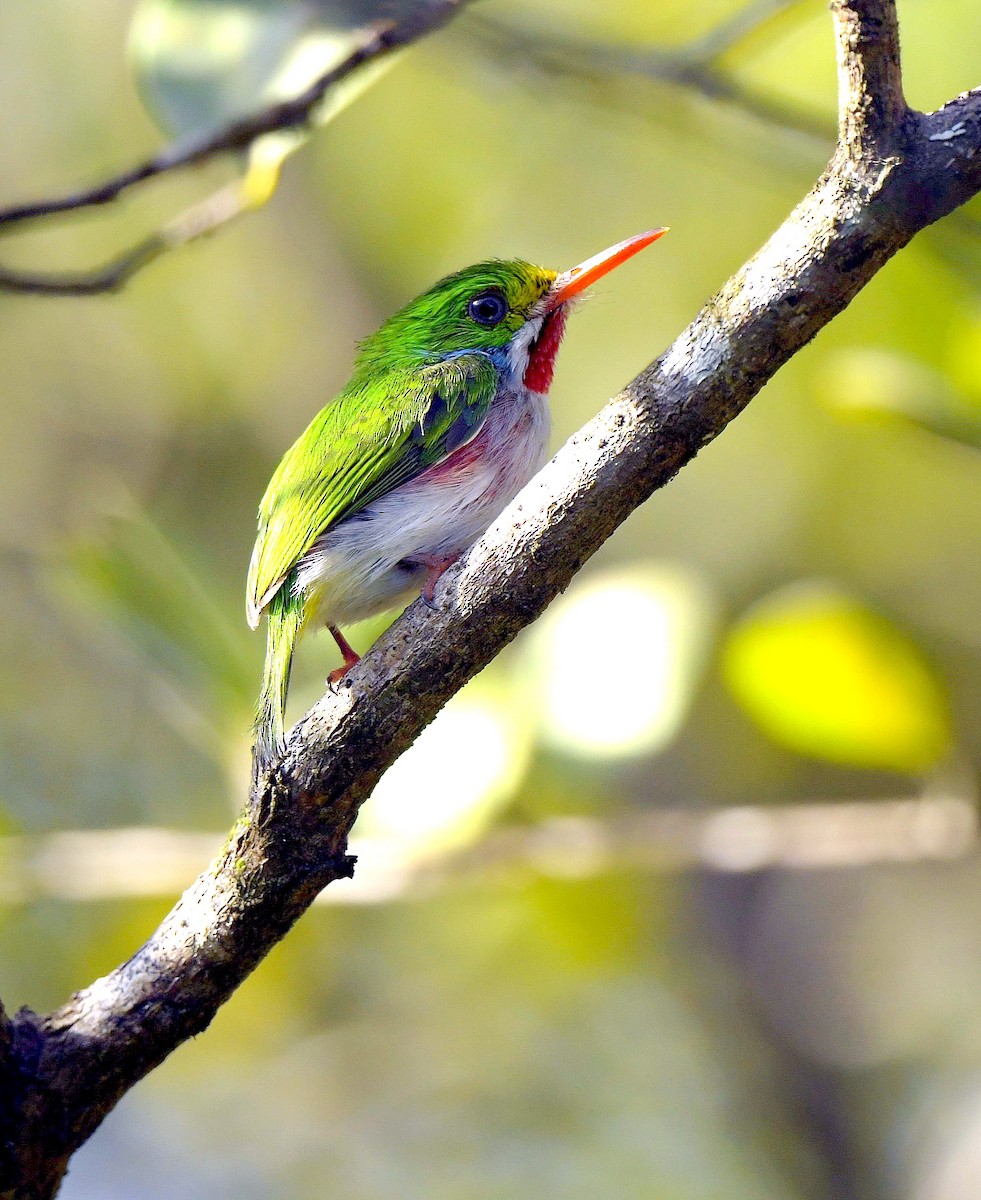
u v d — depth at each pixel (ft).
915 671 25.68
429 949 38.34
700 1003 39.45
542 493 15.05
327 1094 38.29
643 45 29.32
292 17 22.27
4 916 33.12
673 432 14.60
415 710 15.67
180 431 43.86
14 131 41.29
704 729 38.73
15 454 43.11
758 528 41.63
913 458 40.04
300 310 43.60
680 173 39.75
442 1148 37.81
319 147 41.81
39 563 39.40
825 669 25.77
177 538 27.22
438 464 22.91
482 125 40.57
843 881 41.91
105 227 41.34
